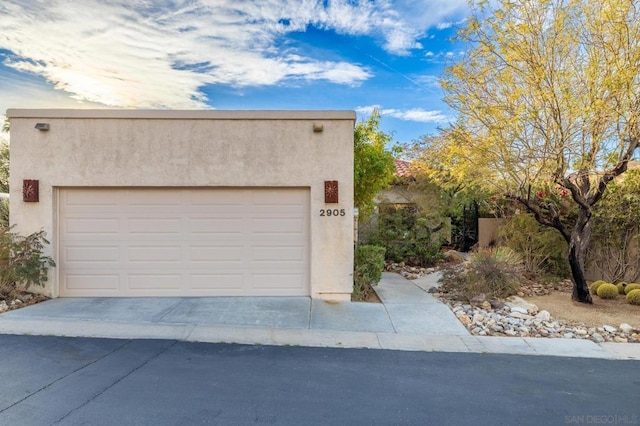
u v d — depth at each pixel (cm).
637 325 757
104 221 927
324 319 779
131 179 914
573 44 802
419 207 1480
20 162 912
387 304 892
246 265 938
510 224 1234
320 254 923
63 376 502
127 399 440
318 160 923
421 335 700
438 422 401
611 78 737
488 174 893
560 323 771
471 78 863
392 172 1341
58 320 747
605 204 1072
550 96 775
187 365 548
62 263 925
